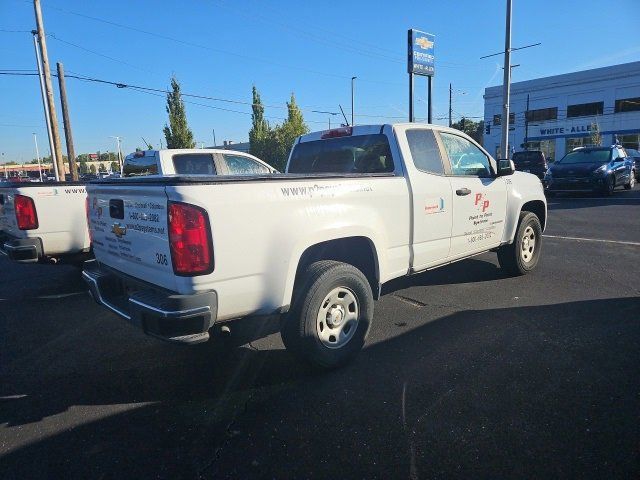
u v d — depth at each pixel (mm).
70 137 23922
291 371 3824
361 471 2584
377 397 3357
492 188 5566
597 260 7227
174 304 2875
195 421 3141
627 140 43969
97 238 4062
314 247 3799
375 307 5293
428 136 4898
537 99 49188
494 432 2885
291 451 2777
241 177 3104
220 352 4258
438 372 3691
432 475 2533
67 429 3080
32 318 5367
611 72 44000
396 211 4277
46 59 20406
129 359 4191
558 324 4574
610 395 3244
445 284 6164
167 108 40281
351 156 5020
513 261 6191
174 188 2881
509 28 19125
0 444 2922
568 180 16344
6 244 5727
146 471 2639
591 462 2576
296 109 48906
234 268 3064
